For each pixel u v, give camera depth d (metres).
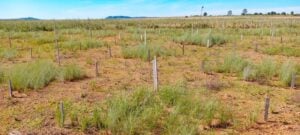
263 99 10.45
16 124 7.96
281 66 14.48
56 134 7.33
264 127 8.02
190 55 20.23
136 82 12.70
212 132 7.55
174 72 14.83
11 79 11.41
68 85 12.06
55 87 11.71
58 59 17.27
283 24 54.88
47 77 12.31
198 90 10.49
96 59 18.86
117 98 8.52
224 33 35.50
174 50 21.12
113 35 34.31
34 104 9.60
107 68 15.91
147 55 18.52
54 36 31.11
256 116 8.43
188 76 13.86
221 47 24.55
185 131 6.99
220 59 18.67
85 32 37.44
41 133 7.35
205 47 24.56
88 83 12.41
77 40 27.34
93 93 10.91
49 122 8.07
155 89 10.23
